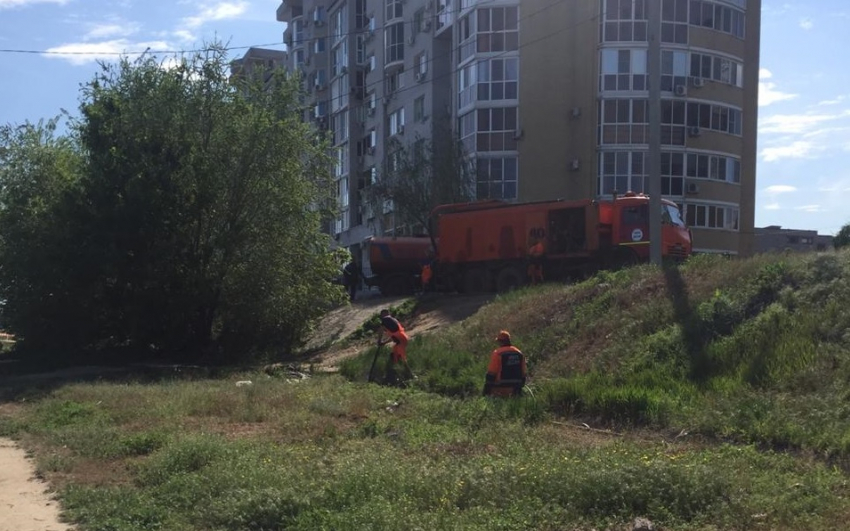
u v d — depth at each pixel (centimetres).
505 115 4128
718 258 1816
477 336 1970
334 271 2858
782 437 958
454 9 4466
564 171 4116
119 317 2683
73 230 2536
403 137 5122
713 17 4238
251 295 2662
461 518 640
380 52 5491
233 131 2638
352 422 1212
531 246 2791
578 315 1780
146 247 2573
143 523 718
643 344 1485
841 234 2580
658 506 656
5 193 2744
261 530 669
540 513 649
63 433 1160
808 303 1356
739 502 661
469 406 1266
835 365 1145
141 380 1983
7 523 739
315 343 2833
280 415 1259
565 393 1269
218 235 2623
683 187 4122
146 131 2605
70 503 791
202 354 2727
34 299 2617
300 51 7119
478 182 4000
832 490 721
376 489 718
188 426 1183
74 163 2856
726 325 1428
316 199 2850
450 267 3003
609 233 2664
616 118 4059
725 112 4281
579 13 4153
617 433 1094
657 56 2033
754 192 4675
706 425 1038
